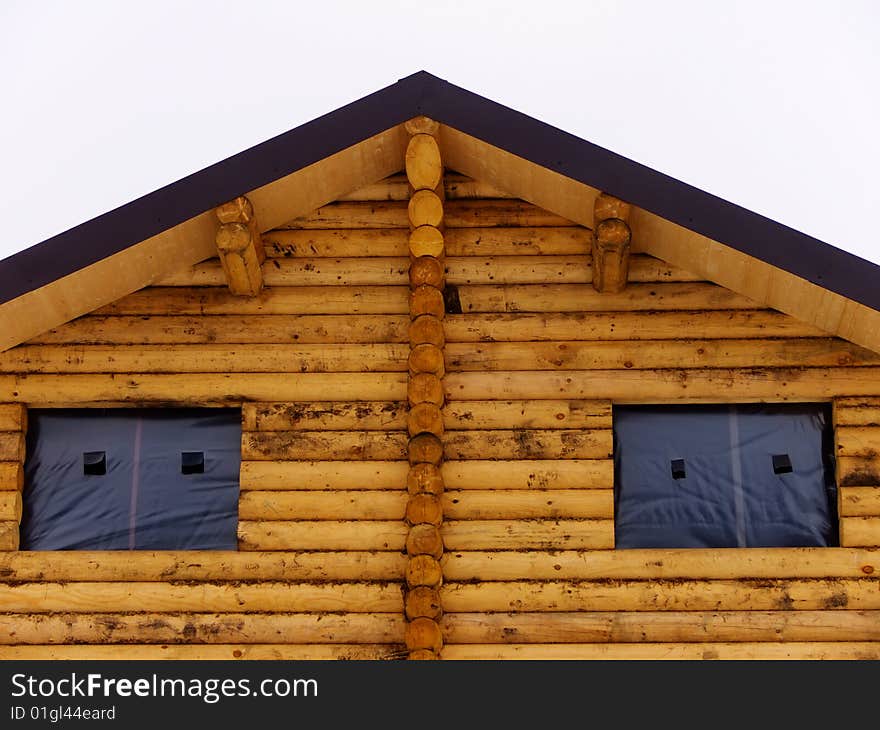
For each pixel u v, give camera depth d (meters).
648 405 13.02
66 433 13.02
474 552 12.41
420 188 12.83
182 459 12.95
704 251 12.55
